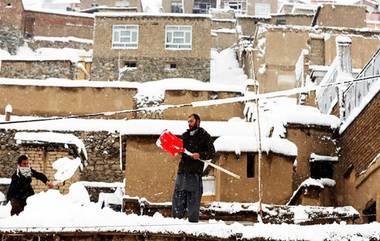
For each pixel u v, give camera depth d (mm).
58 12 57188
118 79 44125
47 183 15562
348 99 23891
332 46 42562
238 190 20391
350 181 22344
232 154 20594
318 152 23703
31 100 31719
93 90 31844
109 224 12742
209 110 30766
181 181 13656
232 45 53500
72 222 12758
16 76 43531
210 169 20703
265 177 20688
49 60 43812
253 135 23547
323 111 27625
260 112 25875
